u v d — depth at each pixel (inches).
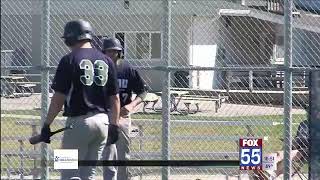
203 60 3759.8
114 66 1153.4
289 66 1294.3
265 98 3189.0
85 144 1119.6
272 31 3853.3
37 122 1630.2
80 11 2426.2
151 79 2913.4
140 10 3253.0
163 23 1298.0
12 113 2015.3
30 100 2242.9
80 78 1100.5
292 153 1386.6
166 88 1294.3
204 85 3518.7
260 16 3855.8
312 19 2785.4
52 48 2310.5
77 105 1103.0
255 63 3826.3
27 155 1485.0
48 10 1298.0
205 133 2150.6
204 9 3636.8
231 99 3228.3
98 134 1114.1
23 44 2317.9
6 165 1573.6
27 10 2217.0
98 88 1114.1
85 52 1116.5
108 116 1135.6
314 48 2142.0
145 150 1744.6
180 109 3004.4
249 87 3075.8
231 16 3909.9
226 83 3380.9
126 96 1309.1
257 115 2731.3
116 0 2770.7
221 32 3836.1
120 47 1300.4
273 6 3934.5
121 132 1304.1
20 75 2241.6
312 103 1322.6
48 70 1295.5
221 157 1625.2
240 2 4060.0
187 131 2158.0
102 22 2620.6
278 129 2043.6
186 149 1936.5
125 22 3110.2
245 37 3875.5
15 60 2322.8
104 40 1302.9
